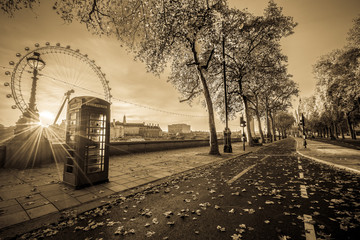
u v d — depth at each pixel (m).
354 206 3.57
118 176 6.43
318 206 3.62
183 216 3.32
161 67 12.87
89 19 6.72
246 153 14.75
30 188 4.95
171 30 8.59
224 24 13.50
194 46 13.61
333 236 2.55
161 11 7.84
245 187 5.11
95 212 3.53
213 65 19.94
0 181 5.67
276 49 21.91
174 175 6.67
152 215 3.40
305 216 3.19
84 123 5.21
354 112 32.22
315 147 18.36
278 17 19.00
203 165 8.79
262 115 39.97
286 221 3.03
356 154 11.36
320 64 25.98
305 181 5.62
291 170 7.47
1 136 8.62
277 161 10.21
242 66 21.34
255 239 2.53
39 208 3.63
